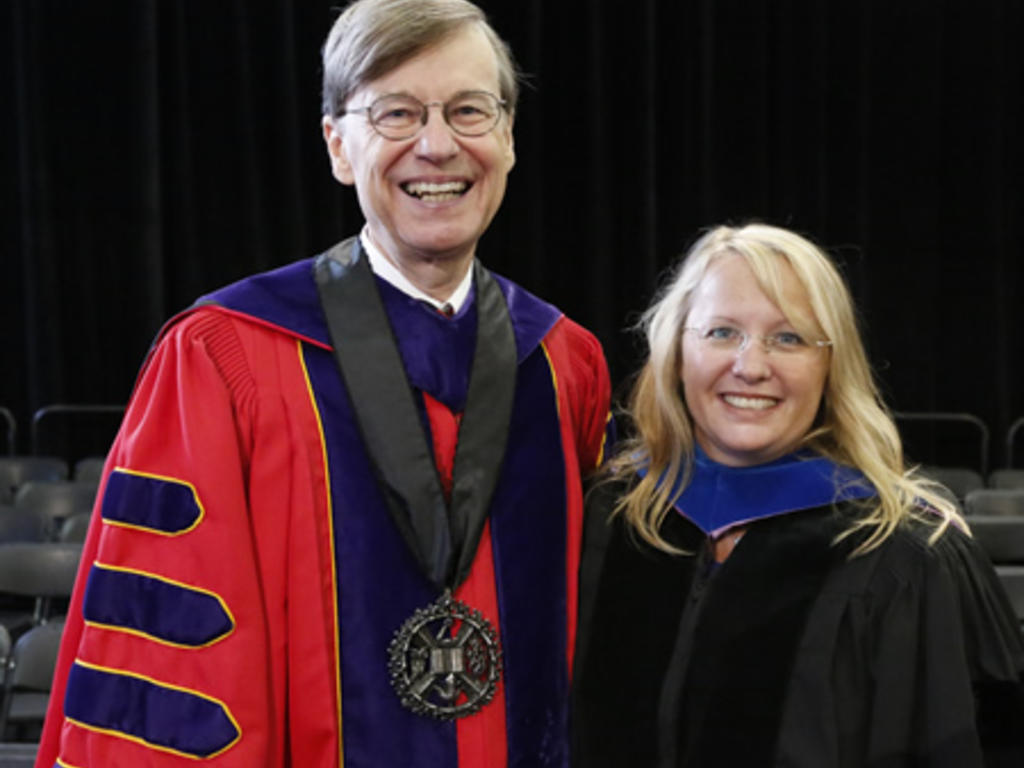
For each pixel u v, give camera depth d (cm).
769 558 199
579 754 204
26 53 782
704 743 193
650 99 873
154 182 791
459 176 195
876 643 190
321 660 193
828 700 189
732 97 894
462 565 199
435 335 206
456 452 202
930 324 917
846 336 201
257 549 192
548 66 875
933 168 912
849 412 203
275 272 211
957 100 920
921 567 191
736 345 200
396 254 204
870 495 201
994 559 457
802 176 902
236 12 807
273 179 830
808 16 895
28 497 573
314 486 196
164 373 193
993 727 192
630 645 205
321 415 198
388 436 198
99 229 802
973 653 190
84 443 805
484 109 195
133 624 184
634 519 214
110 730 182
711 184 893
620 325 891
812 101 898
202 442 187
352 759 193
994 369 917
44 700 383
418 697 194
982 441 864
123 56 794
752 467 206
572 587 214
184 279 813
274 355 199
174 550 184
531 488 210
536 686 205
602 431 237
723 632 197
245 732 181
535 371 218
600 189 873
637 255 884
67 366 807
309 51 835
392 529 197
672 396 211
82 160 797
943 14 913
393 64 191
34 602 566
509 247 873
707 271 204
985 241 918
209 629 181
